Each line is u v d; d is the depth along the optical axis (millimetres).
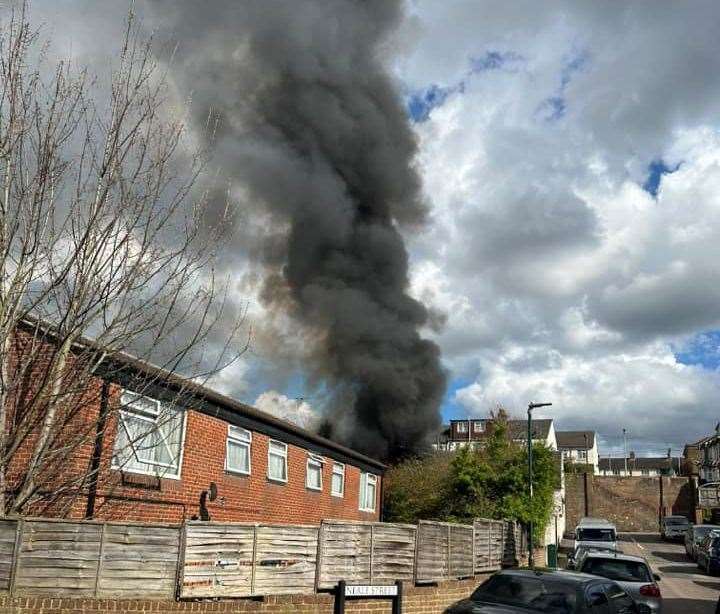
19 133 8859
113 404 9898
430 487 28062
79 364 9258
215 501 14422
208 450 14344
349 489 22891
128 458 10398
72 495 9891
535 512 24453
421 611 12922
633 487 58281
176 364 9953
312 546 11312
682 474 84812
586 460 93438
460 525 15594
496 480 25312
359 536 12102
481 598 8781
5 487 9352
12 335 9312
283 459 17938
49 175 9023
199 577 9859
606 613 8844
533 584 8852
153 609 9375
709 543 29719
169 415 12258
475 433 57438
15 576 8984
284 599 10633
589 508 58500
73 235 9086
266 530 10719
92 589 9203
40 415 9148
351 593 11461
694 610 18734
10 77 8906
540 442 27328
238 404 15055
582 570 14383
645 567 14211
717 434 64500
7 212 8773
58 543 9180
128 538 9484
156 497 12516
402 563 12883
